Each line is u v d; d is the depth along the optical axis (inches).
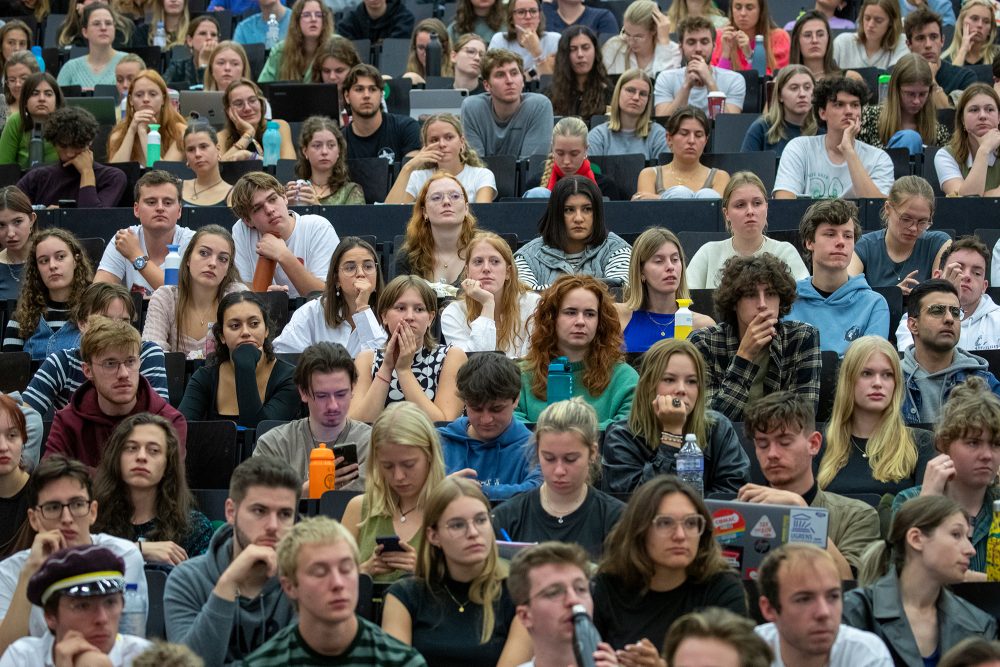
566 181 930.1
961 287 866.8
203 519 701.3
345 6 1657.2
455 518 580.7
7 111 1366.9
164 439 690.8
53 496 624.7
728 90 1295.5
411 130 1213.1
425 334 805.9
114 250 1005.8
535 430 687.7
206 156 1120.2
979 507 658.8
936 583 581.0
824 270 872.9
